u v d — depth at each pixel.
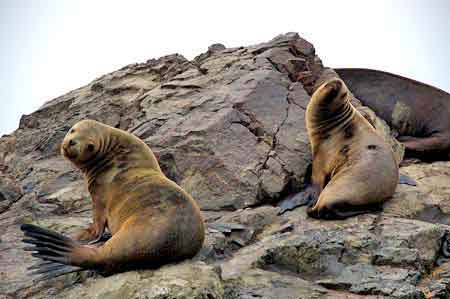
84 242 22.09
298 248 22.59
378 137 28.62
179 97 33.31
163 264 19.83
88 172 22.39
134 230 19.56
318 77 36.38
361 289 20.19
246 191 27.98
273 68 34.84
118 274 19.55
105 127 22.69
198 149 29.23
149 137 30.72
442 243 23.92
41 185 30.19
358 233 23.62
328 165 28.70
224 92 32.72
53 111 38.16
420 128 38.31
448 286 21.19
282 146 30.22
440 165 32.97
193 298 17.89
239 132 30.09
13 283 20.84
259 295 19.73
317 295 19.97
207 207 27.83
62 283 20.50
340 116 29.34
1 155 35.84
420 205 27.05
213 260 22.66
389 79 39.84
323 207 25.78
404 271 21.31
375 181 26.64
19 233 25.25
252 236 24.83
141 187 20.98
